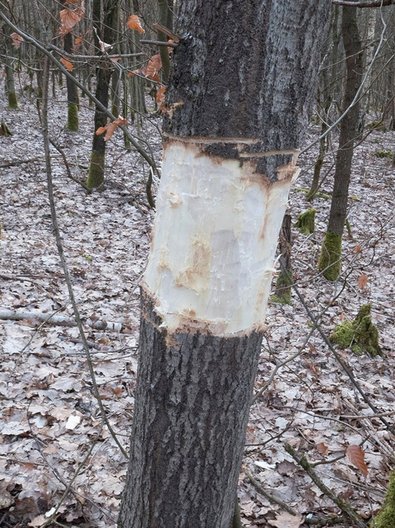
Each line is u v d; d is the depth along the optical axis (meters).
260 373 4.37
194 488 1.65
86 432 3.37
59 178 9.67
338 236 6.84
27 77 18.44
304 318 5.66
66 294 5.33
